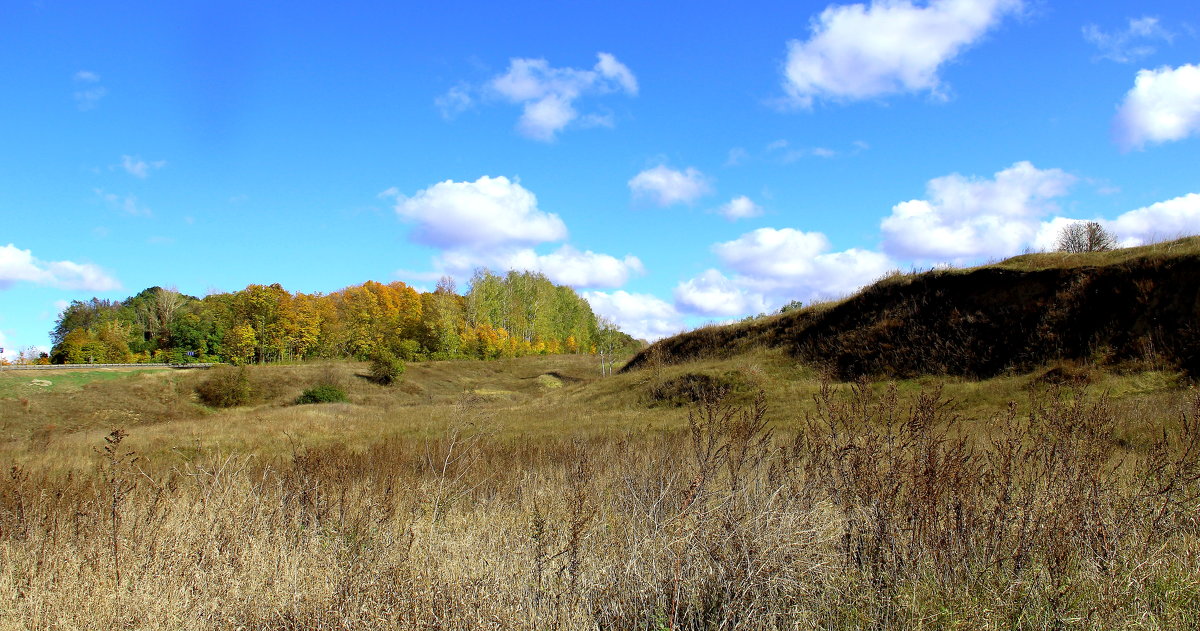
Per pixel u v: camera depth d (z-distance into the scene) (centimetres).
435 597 391
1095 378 1655
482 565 437
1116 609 346
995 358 1977
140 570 457
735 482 543
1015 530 418
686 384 2416
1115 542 391
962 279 2261
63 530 531
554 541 478
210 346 8100
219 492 618
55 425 4388
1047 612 348
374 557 447
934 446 483
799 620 369
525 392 6325
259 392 5866
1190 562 393
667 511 527
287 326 7781
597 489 627
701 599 398
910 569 394
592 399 2712
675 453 761
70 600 417
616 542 467
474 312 8656
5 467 884
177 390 5584
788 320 2786
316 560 463
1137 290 1823
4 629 391
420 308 9019
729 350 2831
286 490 646
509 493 702
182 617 404
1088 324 1870
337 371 6450
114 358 7719
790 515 462
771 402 2053
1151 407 1246
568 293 10594
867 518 434
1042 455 502
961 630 341
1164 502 437
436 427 2280
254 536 512
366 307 8831
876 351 2253
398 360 6506
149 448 1883
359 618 383
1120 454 668
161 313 8450
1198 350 1592
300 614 392
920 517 425
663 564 425
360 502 606
